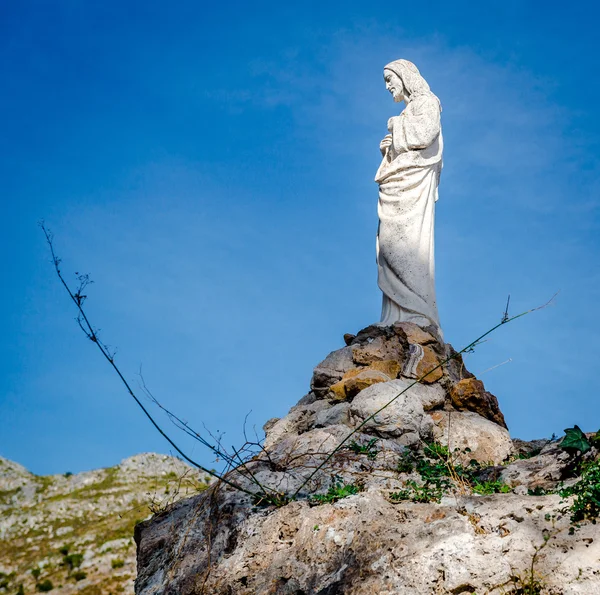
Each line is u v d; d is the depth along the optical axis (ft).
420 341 43.21
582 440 29.01
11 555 81.66
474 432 38.96
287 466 32.53
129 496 90.17
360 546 25.84
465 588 23.40
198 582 28.37
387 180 47.37
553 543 23.63
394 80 49.47
